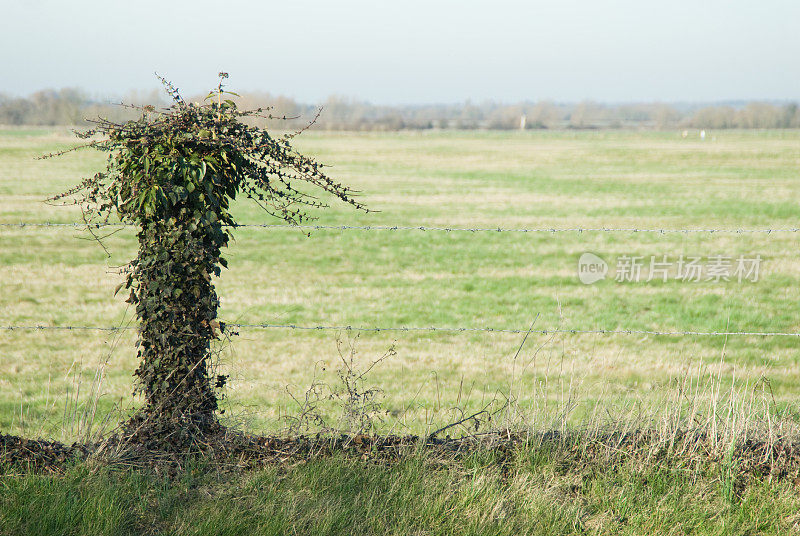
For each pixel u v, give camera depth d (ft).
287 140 60.54
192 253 57.77
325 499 52.65
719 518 52.37
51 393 88.33
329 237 232.12
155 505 52.01
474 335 122.93
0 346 110.63
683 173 518.37
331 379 95.86
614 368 100.58
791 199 359.05
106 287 159.74
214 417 62.64
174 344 59.00
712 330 129.90
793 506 53.31
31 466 55.98
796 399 83.76
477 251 213.05
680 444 60.08
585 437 60.85
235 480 55.31
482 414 75.25
